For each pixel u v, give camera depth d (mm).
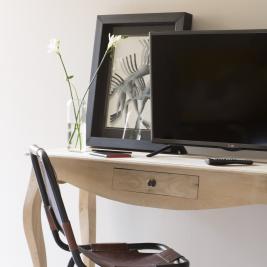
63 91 2430
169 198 1764
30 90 2502
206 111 1907
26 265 2562
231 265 2166
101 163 1863
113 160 1830
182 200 1744
